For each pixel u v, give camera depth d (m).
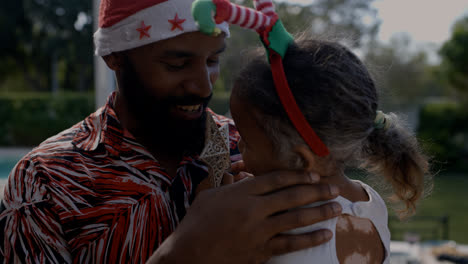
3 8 24.52
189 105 1.23
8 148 17.83
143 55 1.19
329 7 12.65
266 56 1.04
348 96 0.97
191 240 0.92
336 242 1.02
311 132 0.96
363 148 1.19
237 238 0.91
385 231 1.13
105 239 1.16
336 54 1.01
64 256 1.14
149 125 1.28
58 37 24.66
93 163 1.19
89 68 26.86
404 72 19.28
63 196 1.15
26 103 17.98
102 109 1.28
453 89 17.98
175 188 1.26
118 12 1.20
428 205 10.94
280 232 0.97
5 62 28.16
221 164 1.31
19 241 1.11
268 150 1.04
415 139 1.24
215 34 0.86
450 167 16.16
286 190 0.95
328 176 1.08
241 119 1.06
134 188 1.20
